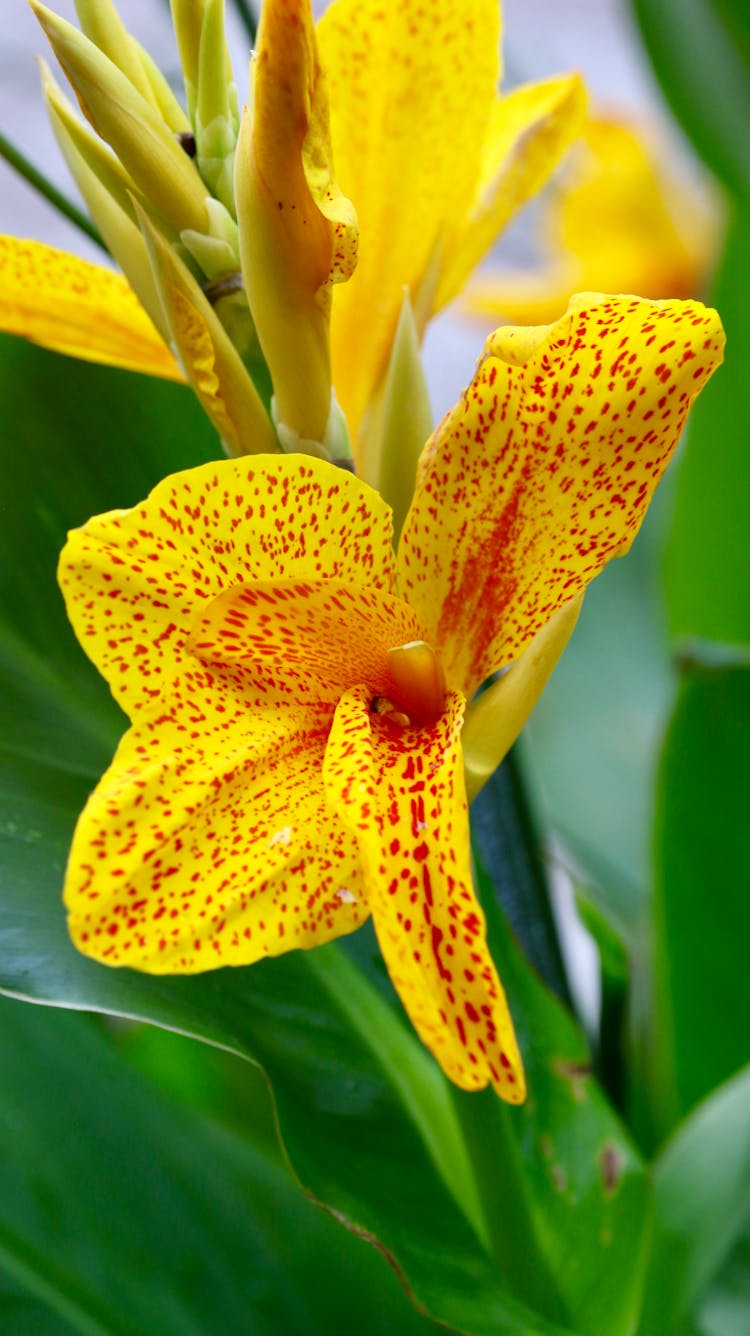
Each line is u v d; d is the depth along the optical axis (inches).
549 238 40.8
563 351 15.9
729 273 27.7
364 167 18.2
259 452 17.4
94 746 19.8
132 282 17.8
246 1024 19.0
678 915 22.3
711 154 31.8
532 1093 20.1
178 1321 19.9
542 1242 19.6
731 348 28.0
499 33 18.1
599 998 22.7
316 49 15.9
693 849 22.2
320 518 16.1
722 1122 20.4
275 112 16.0
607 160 37.9
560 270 39.5
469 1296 18.5
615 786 32.0
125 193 17.4
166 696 16.0
